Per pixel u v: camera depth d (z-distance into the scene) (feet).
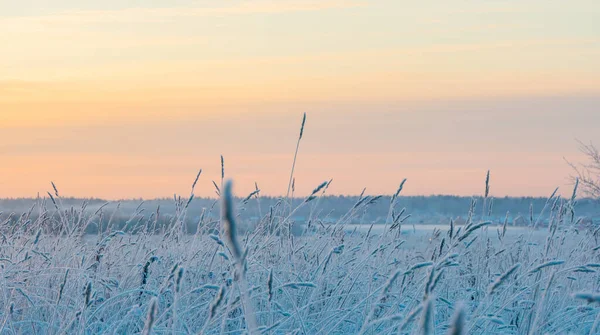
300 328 13.98
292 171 18.19
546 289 10.44
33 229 22.25
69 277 16.60
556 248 18.13
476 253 18.56
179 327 13.55
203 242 18.19
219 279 16.38
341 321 14.15
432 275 8.94
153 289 16.99
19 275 16.97
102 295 17.37
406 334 13.04
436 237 19.40
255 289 15.17
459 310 4.40
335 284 16.67
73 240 20.27
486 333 14.05
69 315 14.06
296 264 17.90
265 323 15.15
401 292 14.29
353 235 19.71
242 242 16.24
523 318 15.15
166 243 19.15
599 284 17.67
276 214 18.40
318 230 19.44
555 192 18.34
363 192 18.86
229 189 4.64
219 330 14.20
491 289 9.02
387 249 18.58
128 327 14.79
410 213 19.81
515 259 18.85
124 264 18.98
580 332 15.20
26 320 15.01
